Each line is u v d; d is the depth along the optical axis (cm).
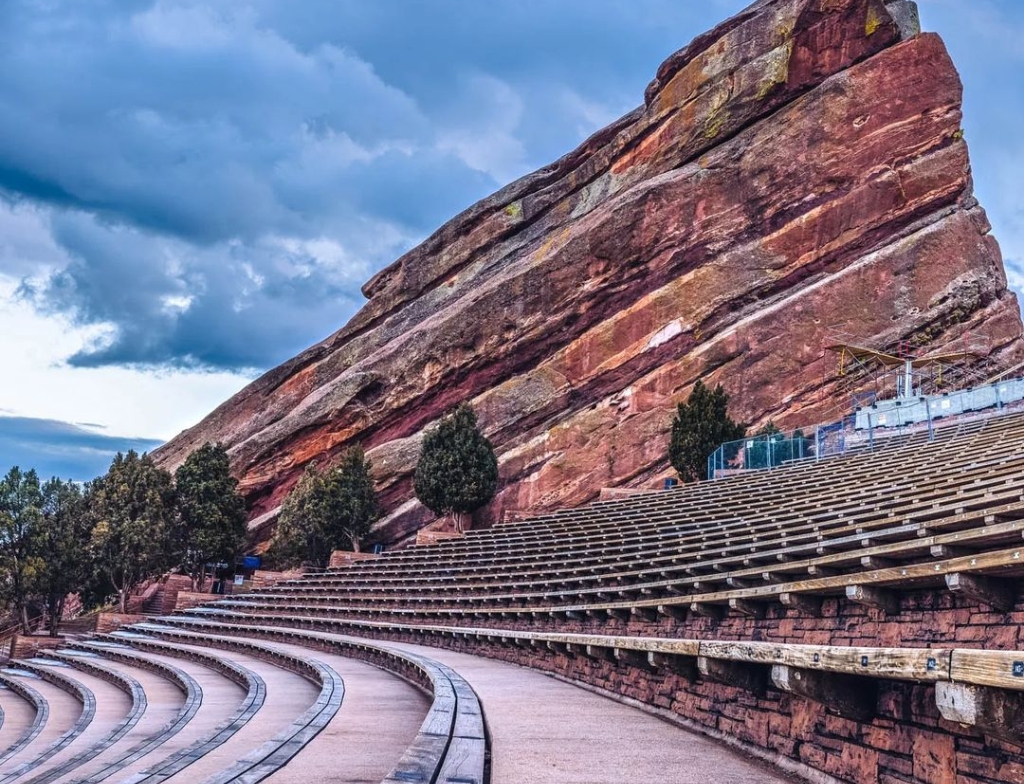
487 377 6250
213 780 830
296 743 1059
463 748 847
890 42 6025
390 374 6556
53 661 3878
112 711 2303
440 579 3619
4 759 1828
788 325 5519
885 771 762
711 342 5622
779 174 5856
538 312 6112
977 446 2988
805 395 5406
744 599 1442
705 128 6238
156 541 5622
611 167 6800
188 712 1784
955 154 5775
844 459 3778
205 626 4038
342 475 5966
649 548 2897
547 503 5584
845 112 5847
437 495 5388
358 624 3359
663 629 1877
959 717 583
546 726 1115
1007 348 5500
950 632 1039
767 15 6228
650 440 5512
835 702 785
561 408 5872
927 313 5462
